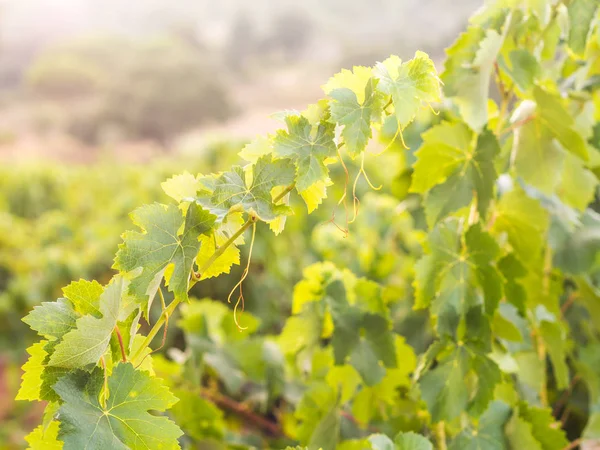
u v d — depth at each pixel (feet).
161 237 1.91
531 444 2.76
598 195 4.09
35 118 70.44
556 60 3.47
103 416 1.79
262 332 7.84
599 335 4.12
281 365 4.30
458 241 2.77
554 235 3.30
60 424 1.71
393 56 2.14
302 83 94.89
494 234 3.10
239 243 2.06
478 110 2.72
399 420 3.26
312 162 2.00
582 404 3.96
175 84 66.23
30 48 104.37
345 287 3.22
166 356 6.75
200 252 2.08
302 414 3.43
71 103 77.41
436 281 2.71
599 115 3.49
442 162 2.75
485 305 2.74
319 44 114.42
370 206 7.34
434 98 2.10
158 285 1.96
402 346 3.16
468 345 2.74
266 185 1.98
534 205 2.94
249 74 107.86
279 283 8.19
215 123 67.46
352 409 3.30
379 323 3.10
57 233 11.28
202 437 3.67
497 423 2.88
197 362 3.98
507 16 2.79
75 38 84.74
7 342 9.93
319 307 3.31
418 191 2.78
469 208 2.91
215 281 8.05
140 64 68.23
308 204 2.11
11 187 16.03
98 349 1.84
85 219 15.99
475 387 2.85
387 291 5.16
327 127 2.05
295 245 8.73
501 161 3.09
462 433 2.86
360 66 2.06
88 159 62.13
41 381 1.80
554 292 3.23
